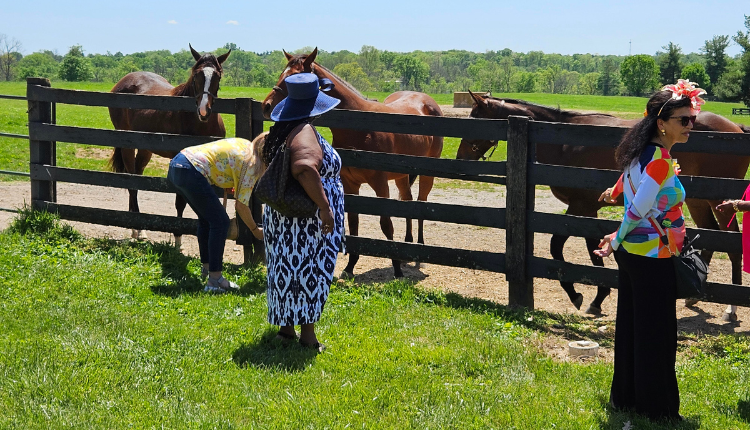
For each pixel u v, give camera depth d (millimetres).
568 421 3652
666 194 3500
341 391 3938
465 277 7266
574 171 5477
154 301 5480
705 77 109938
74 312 5035
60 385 3764
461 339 4844
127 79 9641
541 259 5742
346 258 8008
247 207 5488
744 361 4613
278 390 3920
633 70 133625
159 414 3535
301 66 6934
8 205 9609
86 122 21016
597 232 5484
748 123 33750
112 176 7223
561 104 58500
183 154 5613
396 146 7258
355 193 7262
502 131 5676
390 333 4977
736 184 5023
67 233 7184
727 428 3598
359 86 125250
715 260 7848
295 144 4066
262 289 5957
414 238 8945
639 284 3607
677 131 3455
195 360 4281
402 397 3895
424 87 182625
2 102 28125
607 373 4336
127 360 4176
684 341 5211
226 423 3463
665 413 3670
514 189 5680
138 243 7129
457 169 5918
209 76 7246
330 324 5121
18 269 6012
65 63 125812
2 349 4219
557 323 5520
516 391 4012
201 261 6203
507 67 159000
